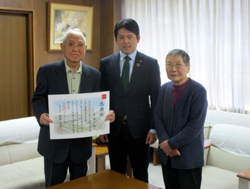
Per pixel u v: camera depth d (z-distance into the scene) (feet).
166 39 13.32
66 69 6.28
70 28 14.06
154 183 10.47
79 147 6.35
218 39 11.48
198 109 5.93
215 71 11.75
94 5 14.98
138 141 6.96
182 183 6.08
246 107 11.03
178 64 6.01
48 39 13.53
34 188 7.59
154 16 13.75
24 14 13.10
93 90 6.54
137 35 6.82
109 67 7.11
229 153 8.72
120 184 5.95
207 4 11.68
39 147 6.38
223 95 11.58
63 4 13.64
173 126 6.16
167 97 6.34
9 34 12.84
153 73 6.97
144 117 6.97
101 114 6.20
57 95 5.88
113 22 14.48
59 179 6.32
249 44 10.65
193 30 12.22
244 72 10.89
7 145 9.11
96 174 6.48
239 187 6.32
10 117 13.21
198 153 6.02
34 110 6.11
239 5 10.84
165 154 6.28
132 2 14.48
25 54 13.38
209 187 7.27
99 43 15.43
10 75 13.07
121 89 6.93
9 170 8.29
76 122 6.05
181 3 12.64
